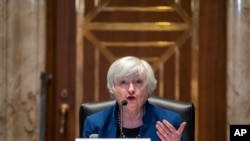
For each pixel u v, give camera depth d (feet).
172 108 21.22
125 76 16.96
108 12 31.55
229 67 30.76
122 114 17.89
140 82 17.12
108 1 31.53
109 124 18.28
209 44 31.50
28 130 30.76
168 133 16.05
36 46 30.55
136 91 17.02
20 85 30.66
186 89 31.68
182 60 31.65
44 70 30.68
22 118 30.73
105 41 31.63
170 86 31.71
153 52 31.63
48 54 31.19
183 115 21.13
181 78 31.71
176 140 16.01
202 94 31.63
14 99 30.68
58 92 31.65
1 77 30.53
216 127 31.58
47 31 31.01
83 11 31.50
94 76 31.71
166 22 31.55
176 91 31.71
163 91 31.71
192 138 21.08
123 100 17.02
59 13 31.42
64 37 31.50
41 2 30.45
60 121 31.65
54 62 31.50
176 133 16.05
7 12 30.32
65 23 31.48
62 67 31.60
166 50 31.63
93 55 31.68
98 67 31.68
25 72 30.60
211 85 31.58
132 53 31.63
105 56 31.63
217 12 31.37
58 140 31.71
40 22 30.50
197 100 31.68
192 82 31.65
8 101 30.66
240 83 30.66
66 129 31.65
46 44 30.89
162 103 21.39
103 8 31.58
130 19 31.53
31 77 30.63
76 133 31.65
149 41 31.58
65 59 31.55
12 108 30.68
